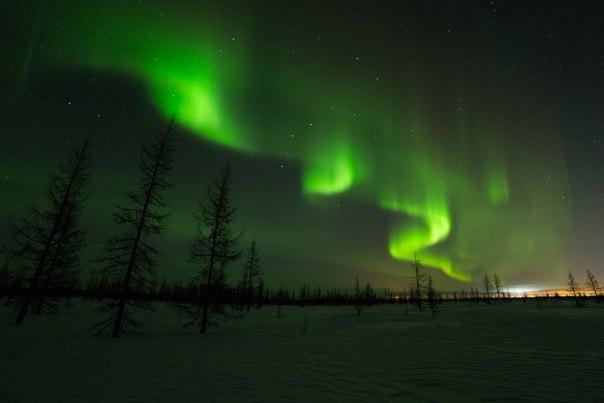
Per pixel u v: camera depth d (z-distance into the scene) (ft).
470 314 127.03
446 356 35.58
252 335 59.82
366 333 62.49
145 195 60.18
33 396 21.02
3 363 30.58
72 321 76.54
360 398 20.70
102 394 21.59
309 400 20.36
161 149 63.05
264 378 26.20
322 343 48.19
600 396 20.47
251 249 153.69
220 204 70.33
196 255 67.46
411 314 135.23
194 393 21.90
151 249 58.34
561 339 48.32
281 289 299.99
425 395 21.21
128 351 39.19
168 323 85.35
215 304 66.95
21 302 66.80
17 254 66.18
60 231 71.67
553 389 22.15
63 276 72.43
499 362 31.71
